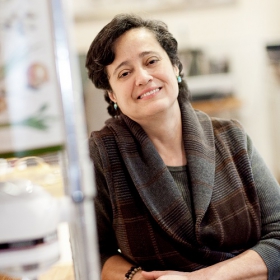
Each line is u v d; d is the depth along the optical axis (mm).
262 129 3205
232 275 1150
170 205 1206
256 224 1264
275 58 3166
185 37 3449
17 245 611
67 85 611
